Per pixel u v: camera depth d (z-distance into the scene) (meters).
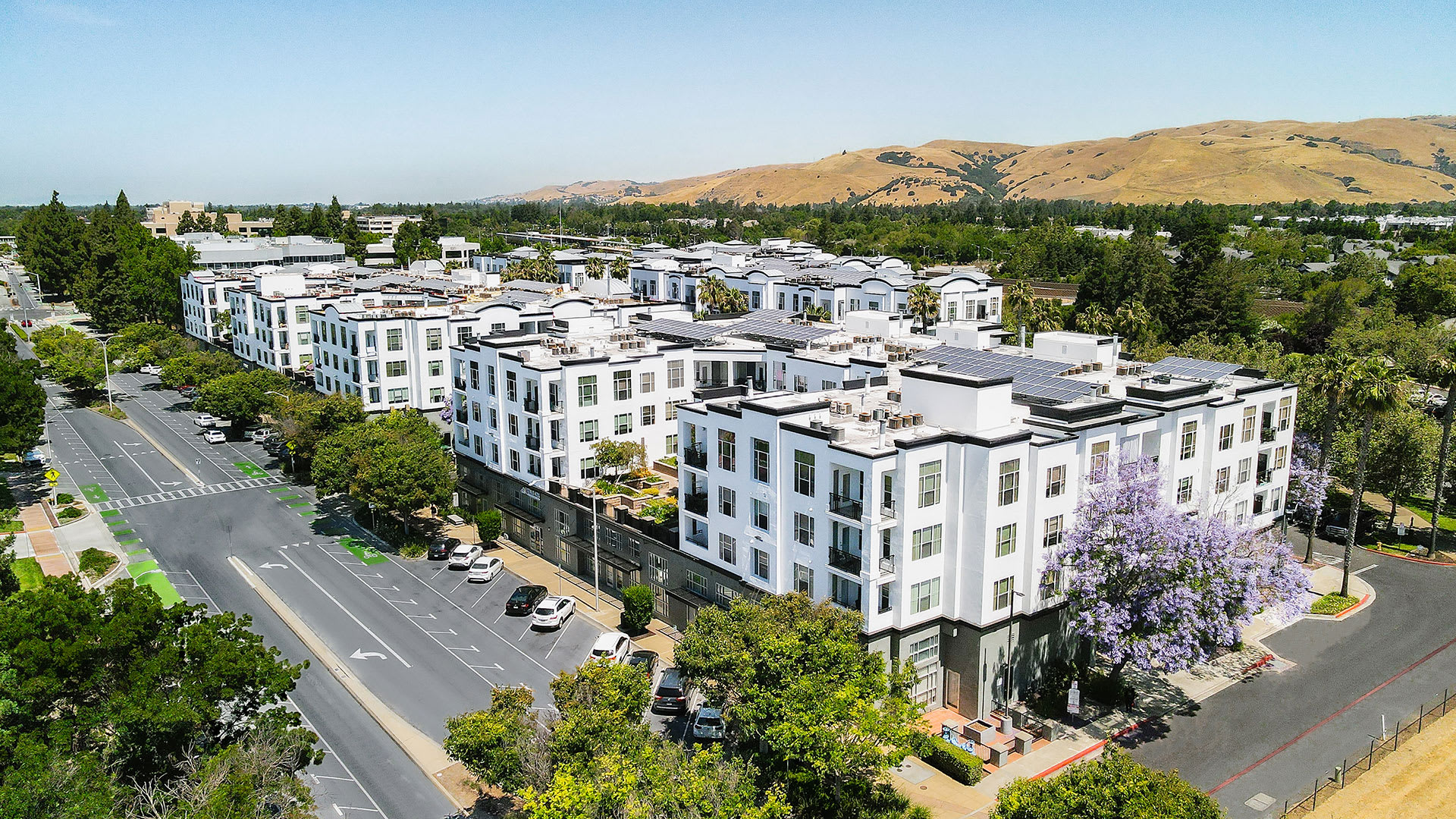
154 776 31.73
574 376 62.59
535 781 32.03
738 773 30.78
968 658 43.91
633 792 28.30
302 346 106.19
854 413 46.47
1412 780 39.03
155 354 132.50
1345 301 125.56
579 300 94.81
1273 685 47.78
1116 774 28.36
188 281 144.38
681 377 69.69
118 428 103.69
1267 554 46.41
